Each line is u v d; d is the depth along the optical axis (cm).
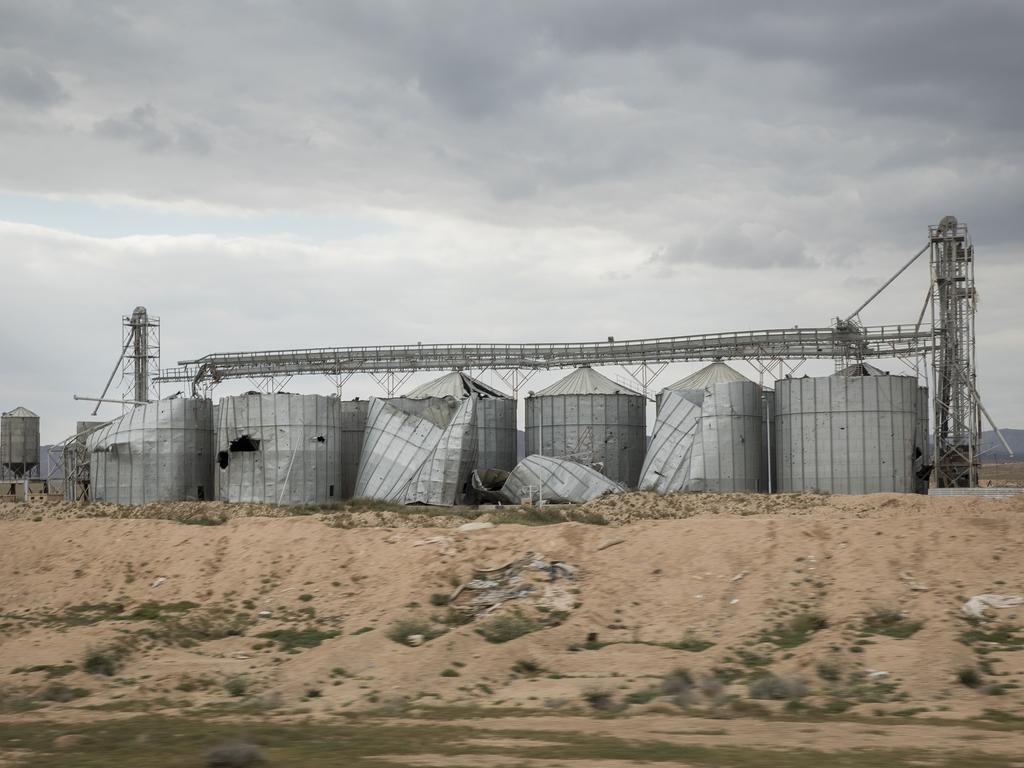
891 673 3328
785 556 4916
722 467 9888
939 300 10075
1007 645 3706
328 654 3969
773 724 2622
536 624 4512
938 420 9975
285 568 5672
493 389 12106
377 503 8912
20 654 4303
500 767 2016
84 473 11550
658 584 4869
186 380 14212
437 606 4925
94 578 5841
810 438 9706
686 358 11725
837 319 10844
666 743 2312
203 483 11156
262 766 2066
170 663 4144
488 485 10581
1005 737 2375
